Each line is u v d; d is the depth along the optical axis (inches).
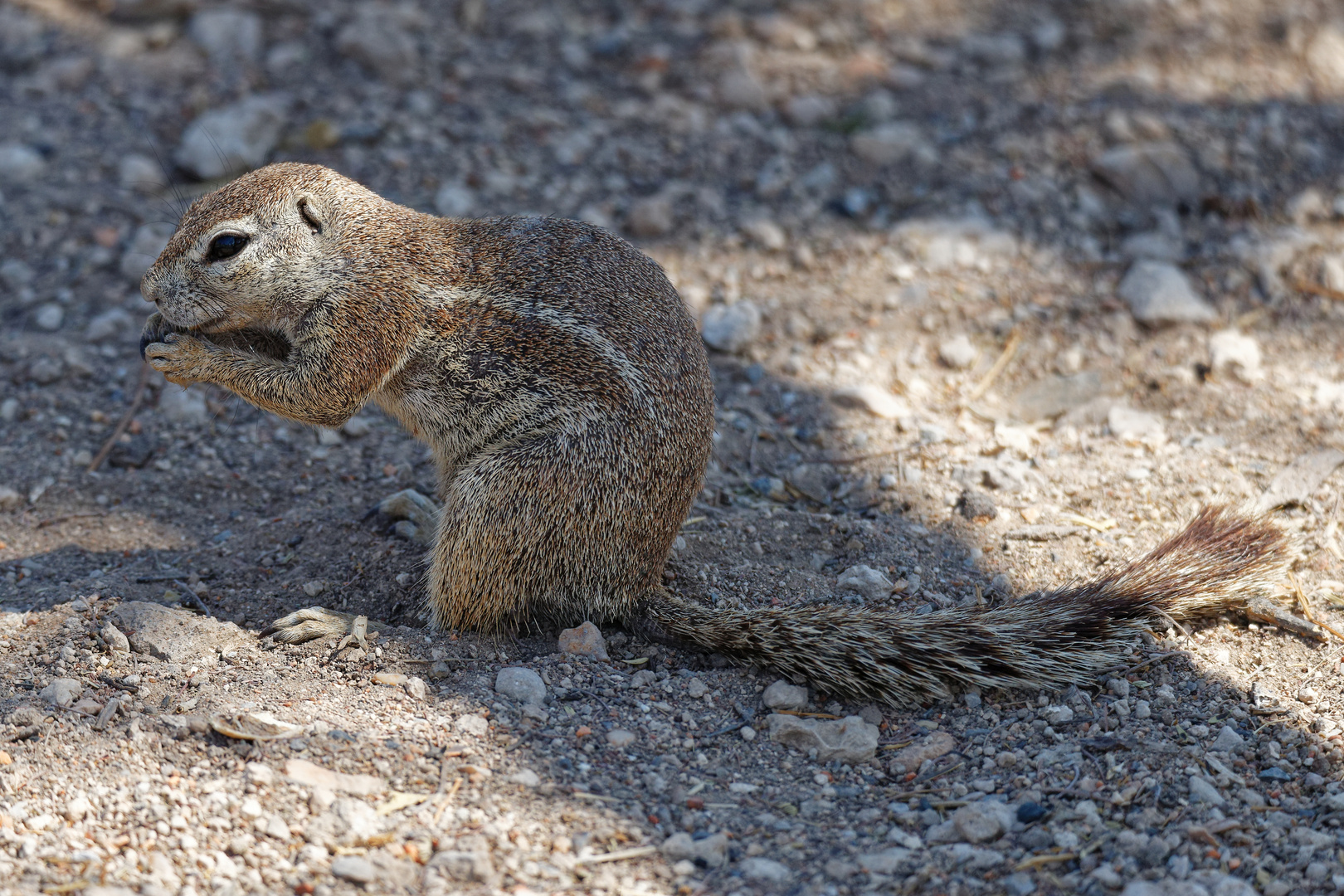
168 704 291.7
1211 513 355.9
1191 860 255.1
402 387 340.8
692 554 367.9
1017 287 496.7
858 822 272.8
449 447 345.7
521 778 276.4
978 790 281.1
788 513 394.9
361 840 255.1
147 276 331.3
